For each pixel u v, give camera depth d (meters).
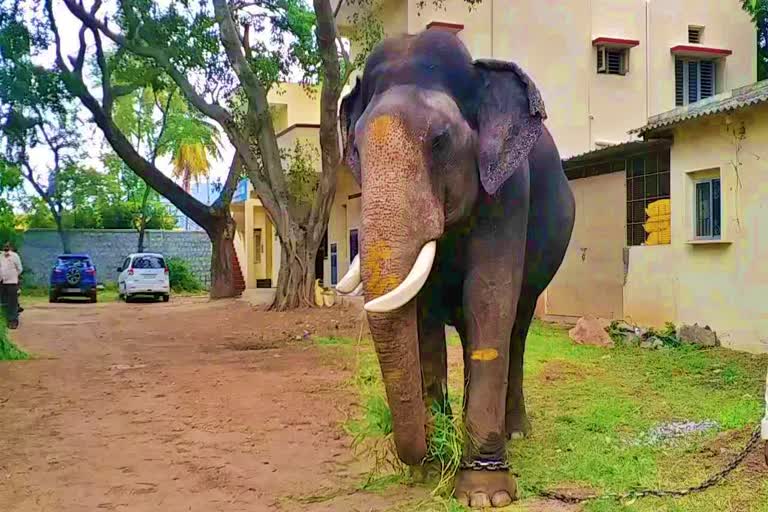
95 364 11.54
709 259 12.20
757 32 20.95
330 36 16.70
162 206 44.66
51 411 8.02
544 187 5.88
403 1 18.91
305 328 15.64
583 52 19.72
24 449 6.48
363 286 4.00
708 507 4.61
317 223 19.73
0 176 28.12
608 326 13.30
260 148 19.56
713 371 9.95
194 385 9.45
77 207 40.97
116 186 41.62
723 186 11.85
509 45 19.22
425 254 4.03
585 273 15.48
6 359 12.09
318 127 23.47
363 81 4.83
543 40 19.45
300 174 21.42
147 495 5.24
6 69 20.95
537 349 11.92
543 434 6.57
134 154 24.78
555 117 19.55
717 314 12.05
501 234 4.82
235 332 15.75
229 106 19.88
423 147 4.17
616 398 8.16
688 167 12.59
